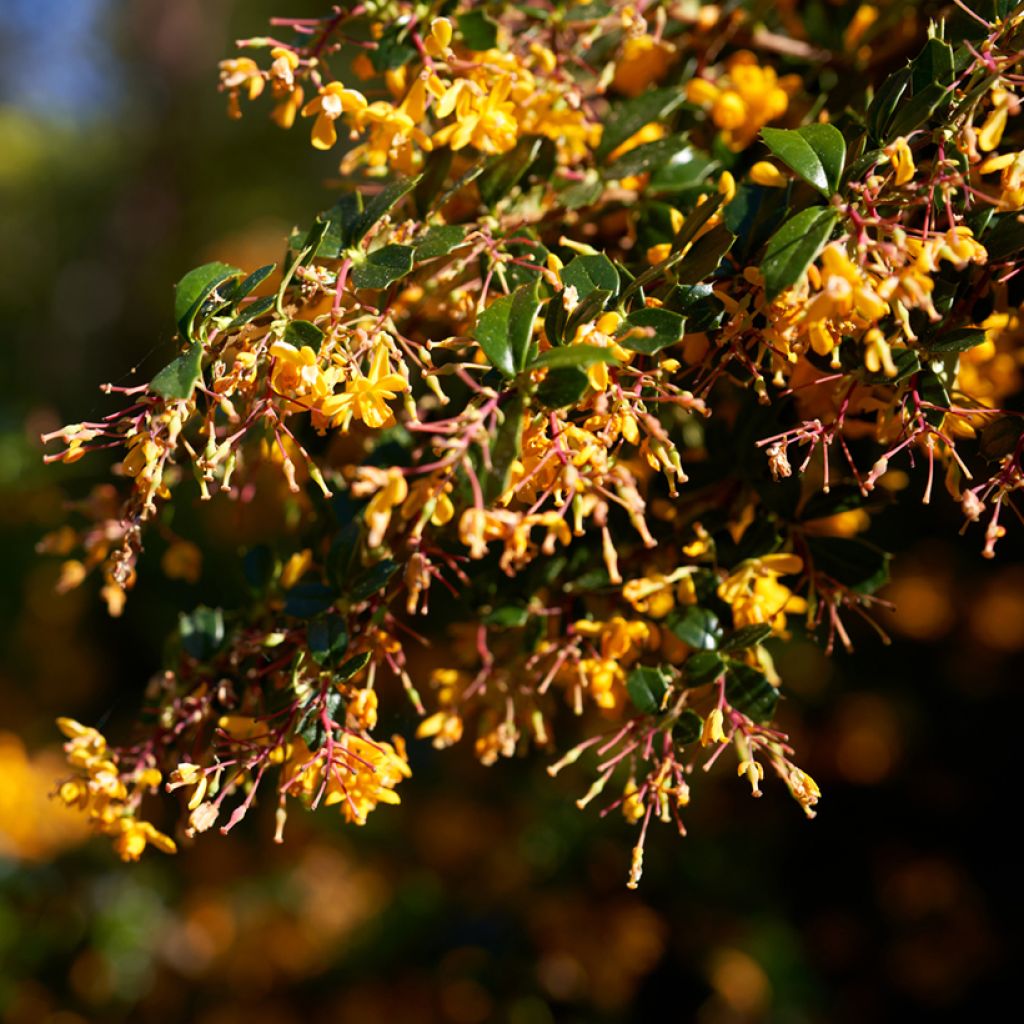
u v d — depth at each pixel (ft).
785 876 3.03
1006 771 2.89
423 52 1.39
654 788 1.36
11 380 4.42
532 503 1.36
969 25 1.41
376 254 1.36
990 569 2.79
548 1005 2.72
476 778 2.95
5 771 2.81
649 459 1.29
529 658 1.47
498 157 1.47
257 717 1.43
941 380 1.34
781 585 1.46
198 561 1.63
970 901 2.91
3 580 3.18
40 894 2.81
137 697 3.29
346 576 1.42
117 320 6.69
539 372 1.24
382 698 2.06
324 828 2.97
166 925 2.96
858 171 1.28
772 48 1.65
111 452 2.62
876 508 1.47
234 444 1.41
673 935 2.77
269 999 2.94
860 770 2.92
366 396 1.29
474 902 2.91
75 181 7.54
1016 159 1.29
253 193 6.22
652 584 1.39
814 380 1.41
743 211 1.38
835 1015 2.89
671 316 1.29
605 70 1.56
